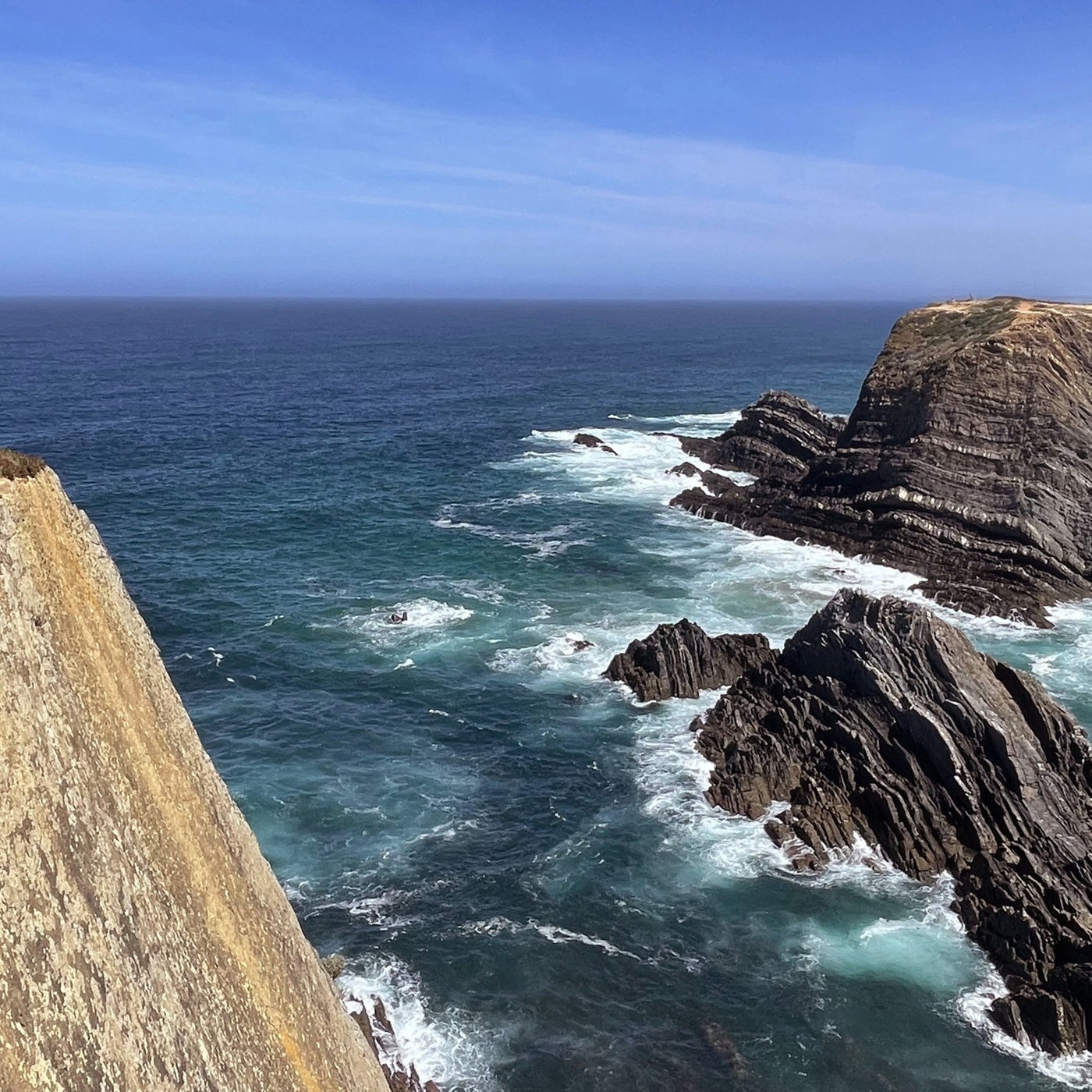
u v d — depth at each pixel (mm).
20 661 11969
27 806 11305
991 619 58281
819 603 60406
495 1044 27859
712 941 32094
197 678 49906
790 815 37406
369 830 37625
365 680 50000
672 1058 27594
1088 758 36062
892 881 34688
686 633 49250
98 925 11844
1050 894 32281
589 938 32188
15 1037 10008
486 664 51938
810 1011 29219
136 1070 11500
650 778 41188
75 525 14656
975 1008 29297
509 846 36875
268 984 15875
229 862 16344
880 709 39656
